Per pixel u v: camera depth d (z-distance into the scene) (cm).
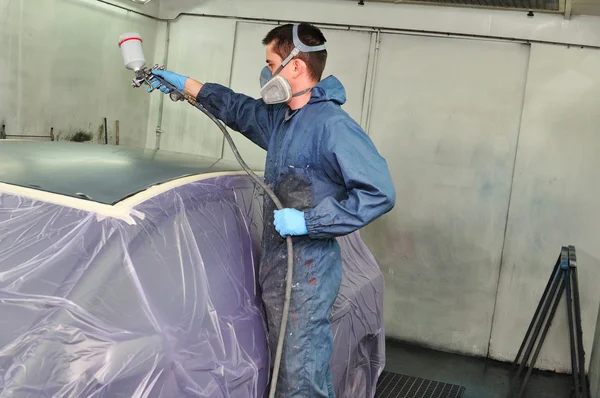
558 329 425
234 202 197
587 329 418
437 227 441
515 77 420
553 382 410
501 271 432
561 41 406
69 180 166
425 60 433
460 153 433
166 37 474
